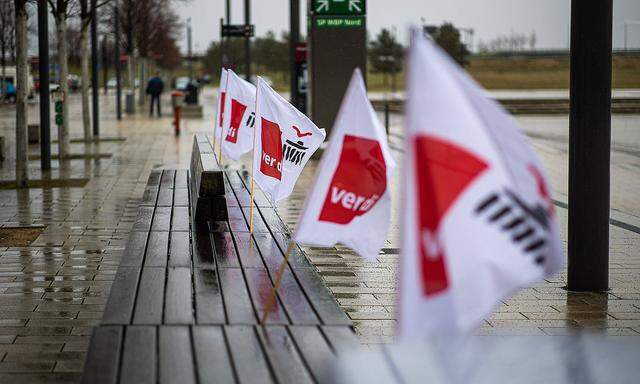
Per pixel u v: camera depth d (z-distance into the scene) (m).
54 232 17.05
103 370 6.81
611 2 12.01
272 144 12.02
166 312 8.54
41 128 27.23
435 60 5.46
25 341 10.10
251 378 6.74
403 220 5.38
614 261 14.60
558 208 20.62
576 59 12.17
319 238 7.79
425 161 5.39
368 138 7.68
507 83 108.50
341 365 7.33
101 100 90.75
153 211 15.14
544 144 37.09
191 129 48.84
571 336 10.07
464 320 5.39
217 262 11.02
